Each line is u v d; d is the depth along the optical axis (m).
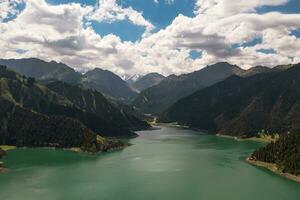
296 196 185.62
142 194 185.88
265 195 186.25
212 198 181.00
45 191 189.88
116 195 183.25
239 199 180.38
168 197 182.12
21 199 176.75
